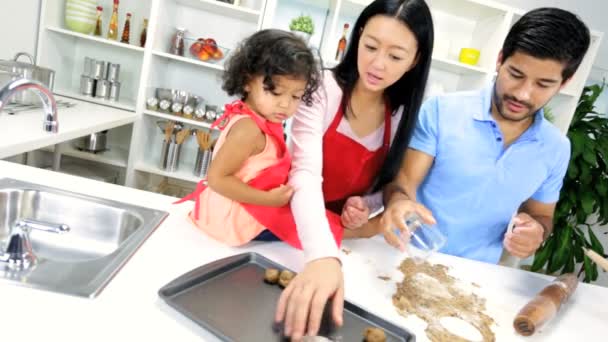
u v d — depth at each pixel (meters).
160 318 0.55
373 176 1.13
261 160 0.82
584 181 2.49
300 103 0.90
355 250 0.94
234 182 0.78
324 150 1.06
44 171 1.04
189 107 2.43
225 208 0.81
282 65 0.75
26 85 0.81
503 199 1.22
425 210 0.85
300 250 0.88
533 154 1.18
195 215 0.87
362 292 0.75
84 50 2.63
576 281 0.89
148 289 0.61
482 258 1.30
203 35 2.63
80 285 0.57
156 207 0.96
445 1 2.45
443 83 2.80
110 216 0.91
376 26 0.83
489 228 1.27
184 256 0.74
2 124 1.42
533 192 1.25
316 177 0.85
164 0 2.36
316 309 0.57
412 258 0.93
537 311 0.71
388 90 1.03
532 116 1.17
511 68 0.98
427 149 1.23
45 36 2.36
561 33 0.89
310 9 2.55
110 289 0.59
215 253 0.79
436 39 2.71
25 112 1.66
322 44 2.59
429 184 1.29
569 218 2.85
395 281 0.82
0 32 2.13
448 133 1.22
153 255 0.72
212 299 0.62
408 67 0.88
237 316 0.59
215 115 2.46
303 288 0.59
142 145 2.50
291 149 0.93
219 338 0.52
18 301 0.52
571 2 2.75
